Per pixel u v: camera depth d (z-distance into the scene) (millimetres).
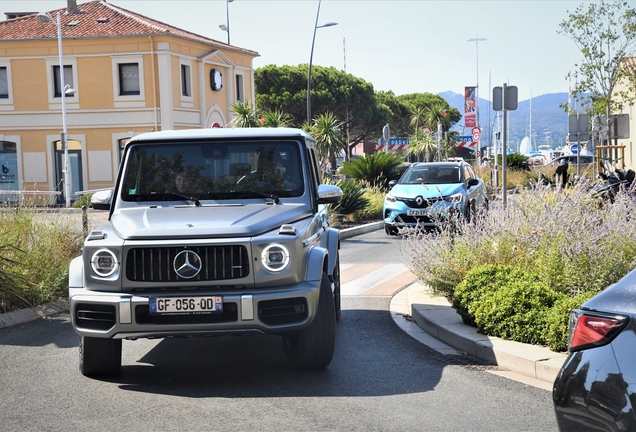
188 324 6090
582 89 31562
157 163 7488
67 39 40469
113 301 6129
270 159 7488
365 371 6922
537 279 8469
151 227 6355
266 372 6914
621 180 17172
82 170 41312
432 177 19688
